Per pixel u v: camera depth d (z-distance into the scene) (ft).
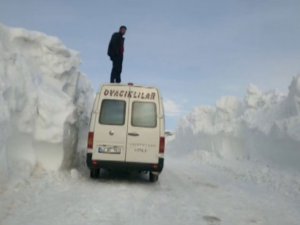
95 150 30.50
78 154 36.32
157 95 31.73
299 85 48.47
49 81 32.99
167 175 40.16
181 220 19.81
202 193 29.25
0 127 22.85
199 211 22.34
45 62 33.71
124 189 27.73
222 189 32.22
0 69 26.00
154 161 30.76
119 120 30.96
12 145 25.89
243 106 72.33
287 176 39.32
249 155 57.98
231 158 63.16
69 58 35.99
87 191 25.55
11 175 23.76
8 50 29.19
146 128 30.96
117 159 30.55
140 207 22.07
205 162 65.82
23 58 30.12
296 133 44.19
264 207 24.90
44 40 33.99
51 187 25.20
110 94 31.45
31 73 30.48
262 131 53.93
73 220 17.95
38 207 19.75
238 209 23.75
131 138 30.76
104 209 20.70
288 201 27.63
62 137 29.55
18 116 26.68
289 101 50.85
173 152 100.32
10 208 18.88
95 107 31.17
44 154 29.09
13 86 26.25
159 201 24.41
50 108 29.66
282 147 46.80
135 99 31.45
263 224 20.34
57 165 29.68
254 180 39.63
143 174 38.34
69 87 36.96
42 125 28.84
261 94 66.90
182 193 28.45
